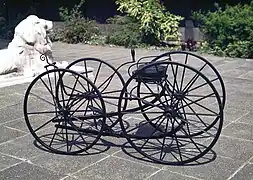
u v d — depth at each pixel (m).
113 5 13.16
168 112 3.76
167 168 3.53
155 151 3.87
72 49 11.33
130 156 3.79
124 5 11.68
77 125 4.44
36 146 4.06
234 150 3.91
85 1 13.80
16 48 7.12
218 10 10.51
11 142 4.17
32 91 6.24
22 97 5.94
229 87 6.64
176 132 4.08
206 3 11.27
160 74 3.66
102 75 7.52
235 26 9.74
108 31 12.93
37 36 7.30
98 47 11.62
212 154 3.82
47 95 5.99
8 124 4.73
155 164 3.62
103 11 13.46
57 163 3.65
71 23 12.97
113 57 9.70
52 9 14.77
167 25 11.20
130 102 5.50
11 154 3.86
